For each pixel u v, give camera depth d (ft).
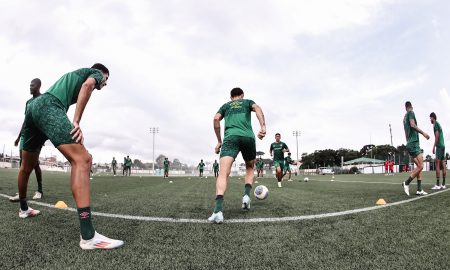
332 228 9.49
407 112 20.74
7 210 12.71
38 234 8.52
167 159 93.30
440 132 26.45
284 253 6.91
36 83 14.96
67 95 8.58
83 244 7.14
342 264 6.16
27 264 6.03
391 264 6.15
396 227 9.59
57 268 5.82
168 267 5.95
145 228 9.45
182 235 8.60
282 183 42.93
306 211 13.03
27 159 10.60
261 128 13.19
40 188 18.06
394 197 18.65
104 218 11.06
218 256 6.68
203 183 43.19
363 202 16.11
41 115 8.00
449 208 13.48
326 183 40.83
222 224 10.18
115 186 32.40
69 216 11.35
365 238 8.24
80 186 7.35
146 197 19.30
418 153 19.89
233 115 13.12
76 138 7.77
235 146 12.35
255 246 7.49
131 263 6.17
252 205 15.52
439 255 6.72
